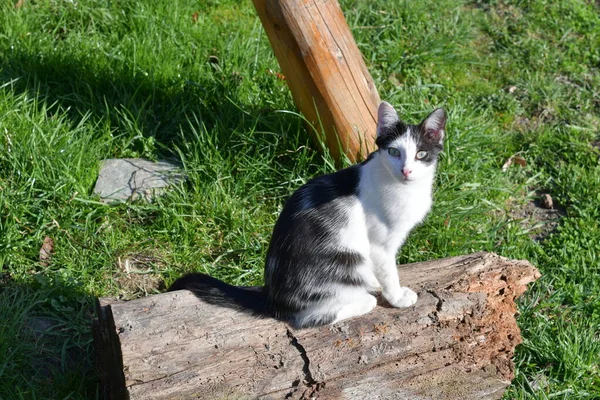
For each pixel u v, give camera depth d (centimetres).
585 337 267
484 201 294
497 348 242
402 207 240
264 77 316
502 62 346
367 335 236
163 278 274
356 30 338
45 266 271
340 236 240
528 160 317
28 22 320
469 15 360
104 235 278
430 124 242
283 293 238
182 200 285
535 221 300
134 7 332
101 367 247
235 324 235
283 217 243
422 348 237
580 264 288
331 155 294
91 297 267
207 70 316
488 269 248
